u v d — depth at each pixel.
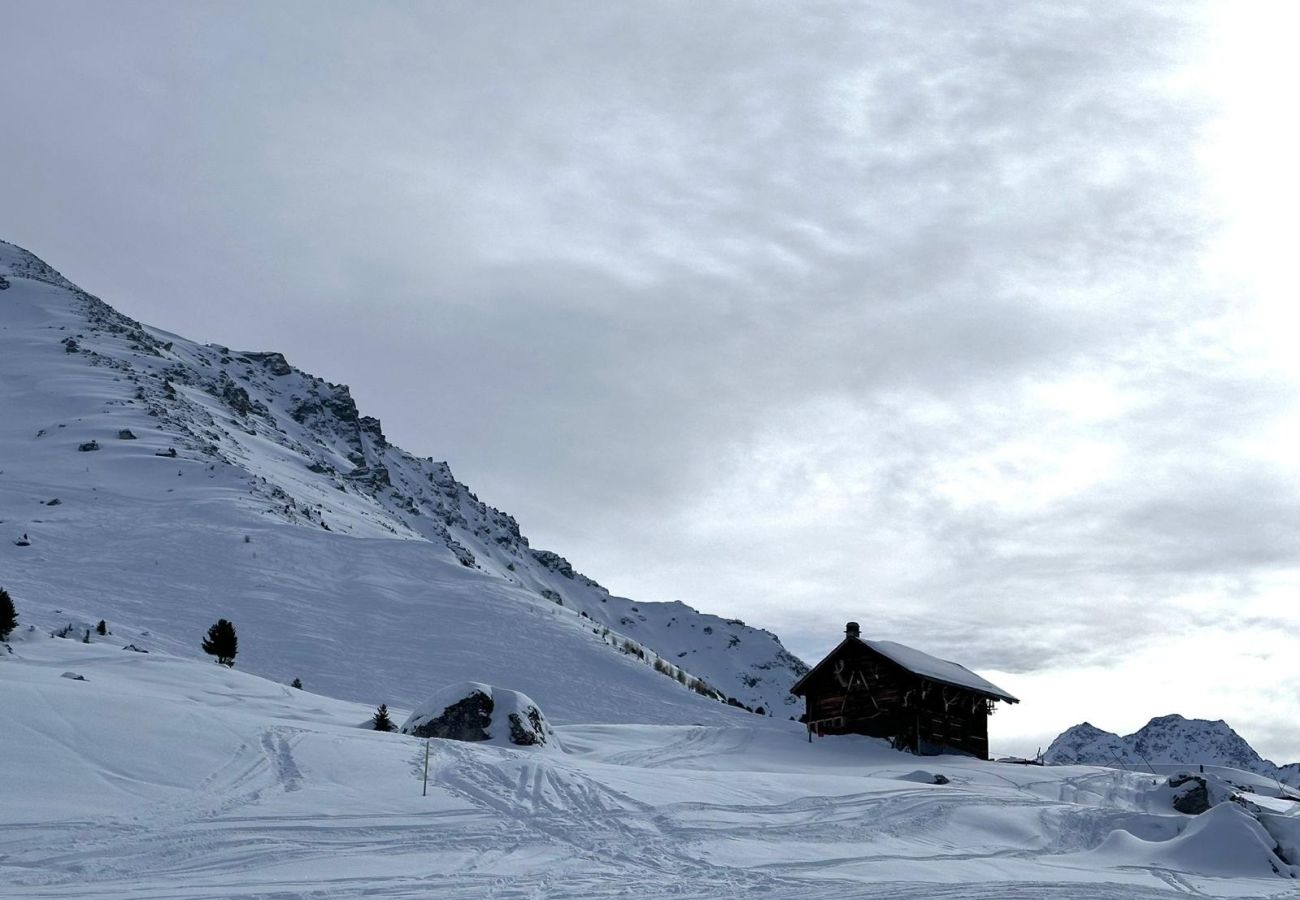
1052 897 23.45
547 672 84.25
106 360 189.25
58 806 22.73
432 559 111.62
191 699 40.41
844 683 61.66
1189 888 27.08
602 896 20.64
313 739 31.08
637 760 46.62
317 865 21.19
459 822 25.56
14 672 35.25
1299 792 54.72
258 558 97.44
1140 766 57.75
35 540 91.62
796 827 29.30
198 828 22.59
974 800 35.59
